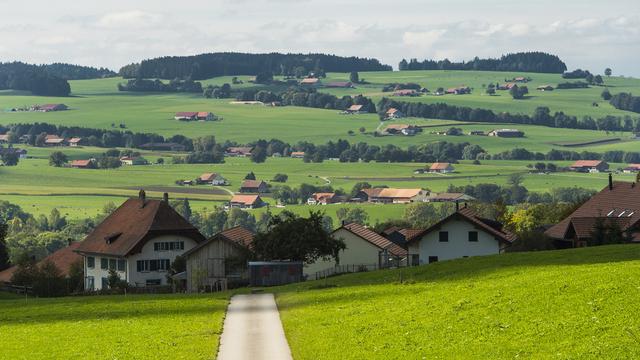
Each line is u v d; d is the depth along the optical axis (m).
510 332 58.69
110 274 159.50
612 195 155.88
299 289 103.94
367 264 157.88
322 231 147.00
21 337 73.81
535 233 149.50
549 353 52.28
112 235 169.62
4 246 185.38
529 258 101.94
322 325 70.56
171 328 73.94
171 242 167.75
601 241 134.38
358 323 69.25
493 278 87.50
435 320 66.12
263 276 138.38
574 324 57.62
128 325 77.62
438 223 149.25
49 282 139.38
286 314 80.31
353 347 60.28
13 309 99.44
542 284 72.12
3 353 65.69
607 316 58.19
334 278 113.75
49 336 73.50
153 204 172.12
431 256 149.75
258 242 149.75
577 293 66.19
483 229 148.50
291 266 139.00
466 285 82.38
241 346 64.12
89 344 67.50
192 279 149.75
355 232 159.25
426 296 79.19
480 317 64.62
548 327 58.03
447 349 56.34
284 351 61.81
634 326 54.78
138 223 169.62
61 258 183.12
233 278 149.25
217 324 74.88
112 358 60.44
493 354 53.69
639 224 136.88
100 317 85.75
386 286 93.50
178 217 169.75
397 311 72.50
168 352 61.78
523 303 66.38
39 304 105.06
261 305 90.75
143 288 142.50
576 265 89.25
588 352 50.88
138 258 164.25
